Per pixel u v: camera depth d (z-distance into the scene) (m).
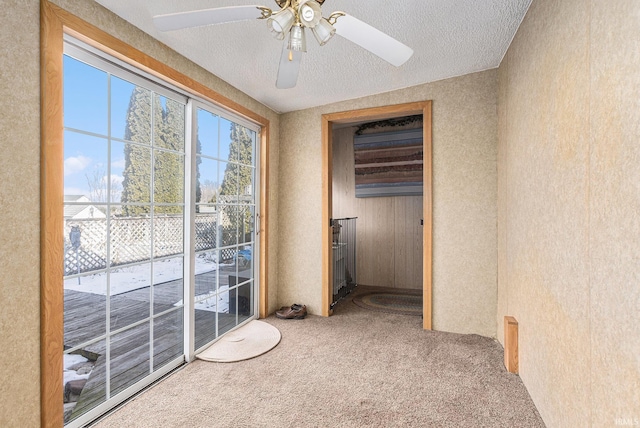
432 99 2.95
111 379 1.79
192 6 1.69
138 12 1.71
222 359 2.34
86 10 1.57
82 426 1.60
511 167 2.28
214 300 2.66
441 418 1.69
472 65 2.66
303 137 3.47
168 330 2.21
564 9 1.42
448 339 2.73
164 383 2.04
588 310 1.22
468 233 2.83
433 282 2.95
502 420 1.67
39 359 1.40
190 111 2.36
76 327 1.62
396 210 4.74
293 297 3.52
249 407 1.79
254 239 3.24
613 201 1.07
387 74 2.73
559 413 1.48
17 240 1.31
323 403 1.83
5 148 1.26
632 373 0.97
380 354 2.46
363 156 4.87
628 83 0.99
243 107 2.91
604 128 1.12
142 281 2.00
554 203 1.54
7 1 1.26
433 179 2.95
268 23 1.24
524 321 2.00
